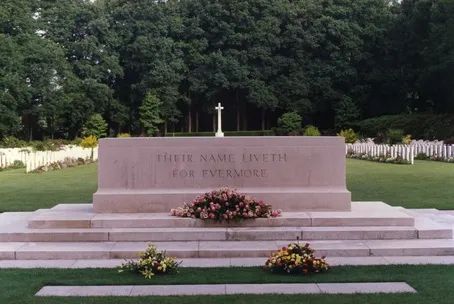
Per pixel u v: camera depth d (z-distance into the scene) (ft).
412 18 161.79
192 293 22.00
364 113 180.45
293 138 34.96
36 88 147.43
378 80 171.53
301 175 34.91
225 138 35.04
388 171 78.23
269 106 172.45
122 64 181.57
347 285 22.93
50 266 26.91
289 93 175.01
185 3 185.57
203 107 182.70
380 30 173.88
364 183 61.98
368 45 175.94
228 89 176.55
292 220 31.89
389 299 20.86
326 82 173.99
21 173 84.43
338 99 174.70
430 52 146.41
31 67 144.97
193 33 178.70
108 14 181.16
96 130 163.22
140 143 34.83
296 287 22.67
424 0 154.30
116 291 22.41
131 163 34.81
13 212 42.39
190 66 179.73
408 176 69.87
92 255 28.45
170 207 34.30
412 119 145.18
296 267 24.66
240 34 175.94
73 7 176.14
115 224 31.78
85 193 55.72
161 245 29.55
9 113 131.95
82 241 30.66
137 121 180.75
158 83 173.37
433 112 161.27
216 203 31.96
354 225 31.94
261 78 176.86
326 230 30.78
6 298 21.48
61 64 152.97
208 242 30.19
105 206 34.22
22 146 123.34
